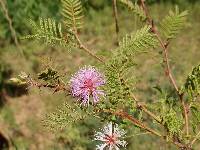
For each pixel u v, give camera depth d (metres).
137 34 0.15
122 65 0.15
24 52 0.55
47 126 0.16
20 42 0.56
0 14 0.55
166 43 0.16
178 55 0.54
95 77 0.15
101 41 0.59
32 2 0.53
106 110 0.16
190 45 0.57
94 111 0.16
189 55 0.55
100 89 0.15
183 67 0.51
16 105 0.50
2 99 0.50
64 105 0.16
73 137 0.43
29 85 0.15
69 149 0.43
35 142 0.45
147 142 0.41
